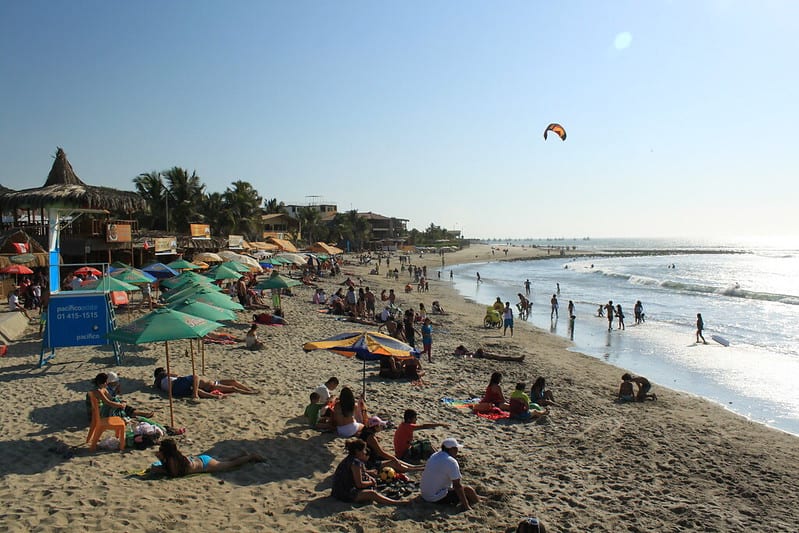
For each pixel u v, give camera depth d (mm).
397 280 63406
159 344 16359
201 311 11531
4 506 6426
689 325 31922
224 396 11695
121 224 31812
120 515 6379
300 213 108000
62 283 23328
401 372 15469
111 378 9109
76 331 12828
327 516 7008
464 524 7121
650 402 14953
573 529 7359
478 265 107562
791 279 71188
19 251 24516
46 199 19984
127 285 15570
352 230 127812
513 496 8227
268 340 19016
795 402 15992
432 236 189500
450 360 19219
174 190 58625
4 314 18516
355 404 10617
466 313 35531
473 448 10336
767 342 26375
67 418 9602
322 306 29969
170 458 7641
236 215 67500
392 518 7117
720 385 18016
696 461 10484
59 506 6484
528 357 20969
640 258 147000
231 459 8422
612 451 10727
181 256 34062
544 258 139500
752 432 12703
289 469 8398
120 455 8250
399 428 9203
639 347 24859
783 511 8469
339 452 9180
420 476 8539
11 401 10383
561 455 10328
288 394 12461
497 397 12883
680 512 8195
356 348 9828
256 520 6715
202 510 6793
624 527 7547
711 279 71562
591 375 18469
